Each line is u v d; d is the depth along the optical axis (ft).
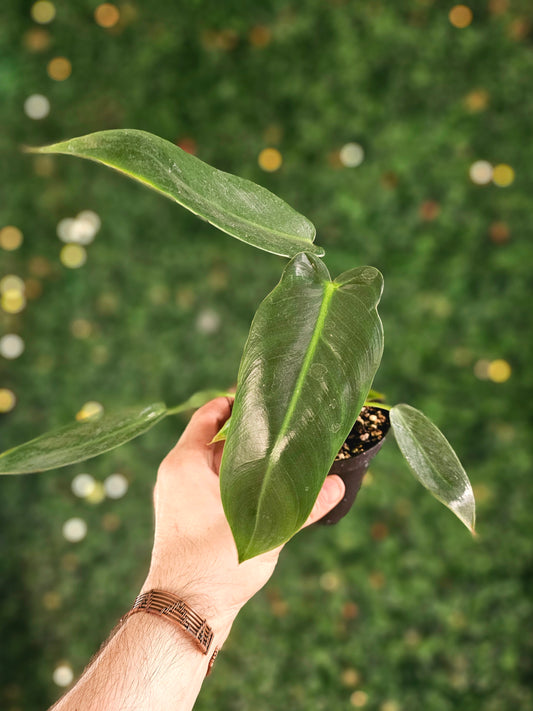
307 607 3.78
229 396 1.98
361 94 4.70
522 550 3.80
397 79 4.68
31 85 4.93
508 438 4.05
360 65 4.72
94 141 1.44
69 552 4.02
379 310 4.37
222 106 4.81
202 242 4.59
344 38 4.75
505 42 4.64
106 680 1.47
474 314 4.33
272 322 1.34
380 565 3.84
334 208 4.55
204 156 4.75
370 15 4.76
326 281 1.42
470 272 4.39
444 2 4.73
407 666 3.64
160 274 4.57
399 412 1.72
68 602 3.91
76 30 4.97
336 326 1.34
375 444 1.92
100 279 4.59
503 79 4.61
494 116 4.59
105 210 4.69
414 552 3.84
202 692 3.63
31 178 4.78
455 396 4.19
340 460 1.87
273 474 1.21
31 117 4.87
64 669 3.69
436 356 4.28
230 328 4.43
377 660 3.66
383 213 4.53
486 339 4.28
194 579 1.62
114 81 4.90
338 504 2.10
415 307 4.36
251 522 1.19
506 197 4.47
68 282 4.61
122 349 4.47
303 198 4.60
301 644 3.70
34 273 4.63
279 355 1.30
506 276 4.37
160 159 1.44
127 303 4.55
